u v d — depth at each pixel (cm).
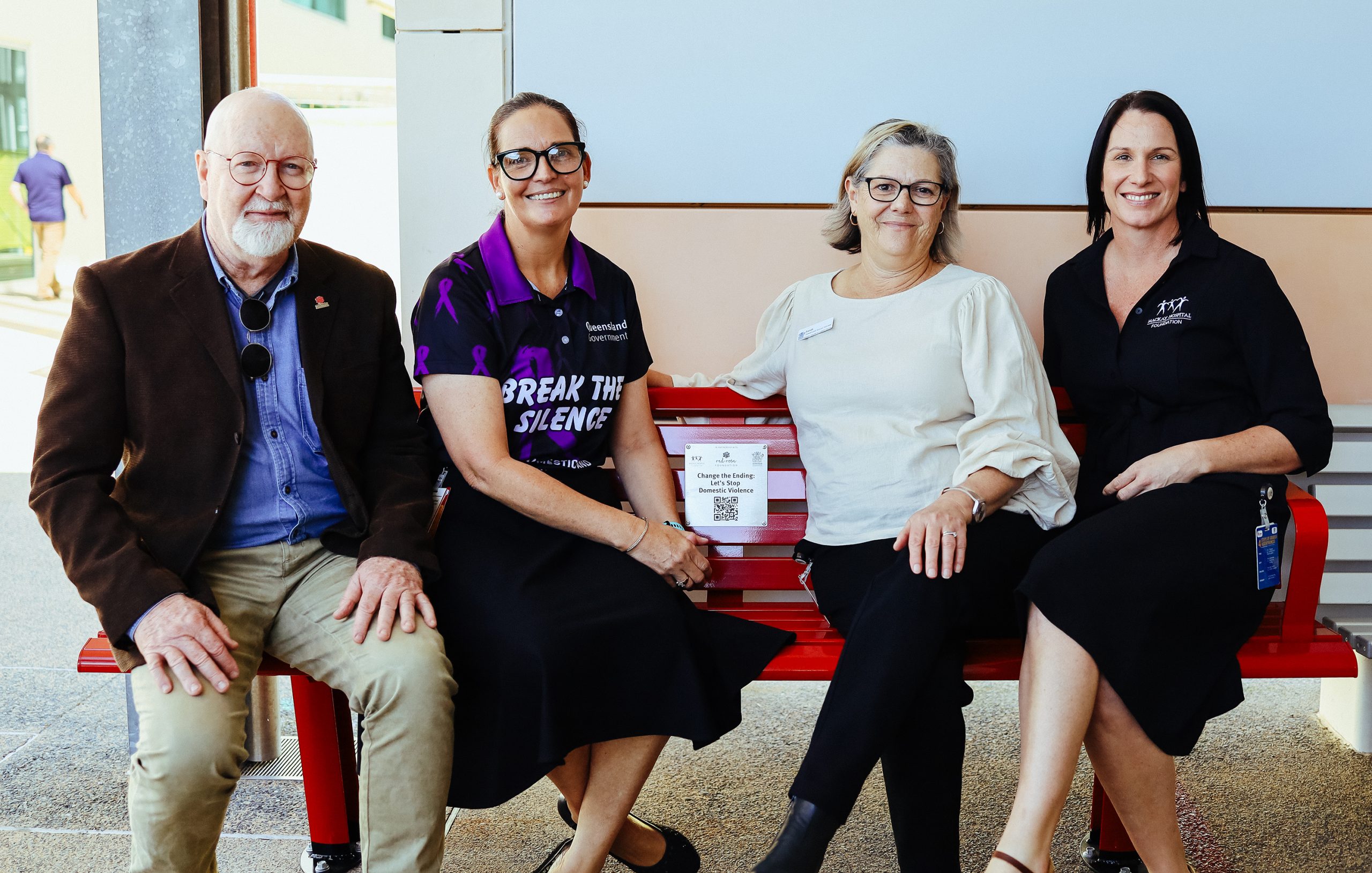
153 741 175
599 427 235
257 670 206
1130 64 299
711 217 308
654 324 314
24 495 580
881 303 241
